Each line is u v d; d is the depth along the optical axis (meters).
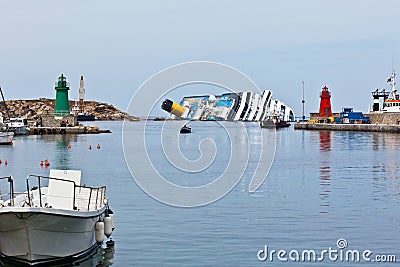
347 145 97.25
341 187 45.41
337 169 59.50
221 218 32.97
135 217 33.28
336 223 31.41
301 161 69.00
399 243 27.30
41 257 23.19
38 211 21.75
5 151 86.44
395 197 40.06
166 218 32.94
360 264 24.11
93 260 24.59
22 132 130.12
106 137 125.00
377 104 159.12
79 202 26.86
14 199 25.28
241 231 29.56
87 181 50.06
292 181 49.66
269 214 33.97
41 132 137.50
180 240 27.69
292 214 33.94
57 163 67.62
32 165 65.50
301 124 168.12
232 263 24.22
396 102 146.88
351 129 149.88
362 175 53.84
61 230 23.03
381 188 44.69
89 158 73.88
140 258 24.88
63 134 137.88
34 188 27.92
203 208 36.19
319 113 172.62
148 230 29.86
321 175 54.09
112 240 27.81
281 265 23.95
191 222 31.83
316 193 42.19
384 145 96.00
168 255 25.22
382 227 30.45
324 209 35.50
